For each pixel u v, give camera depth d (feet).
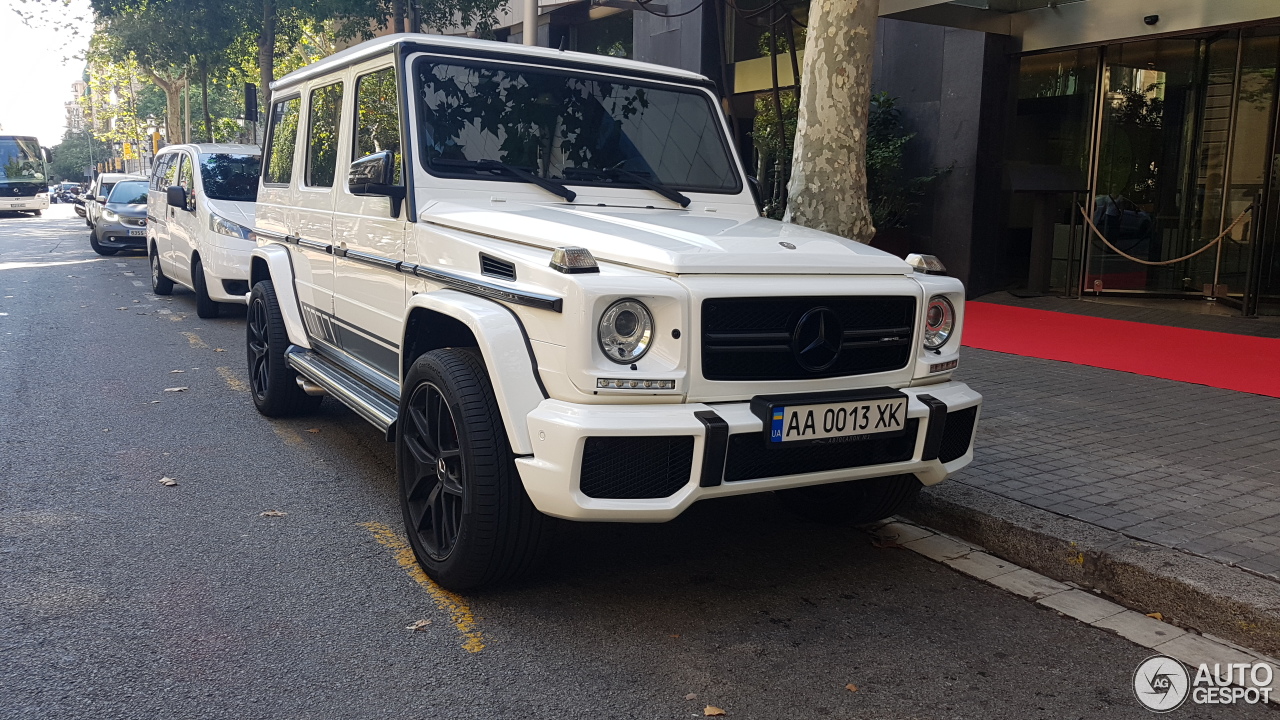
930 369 12.21
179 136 120.78
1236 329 32.83
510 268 11.39
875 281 11.71
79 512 15.05
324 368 17.63
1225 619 11.33
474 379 11.39
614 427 9.99
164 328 34.14
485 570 11.43
